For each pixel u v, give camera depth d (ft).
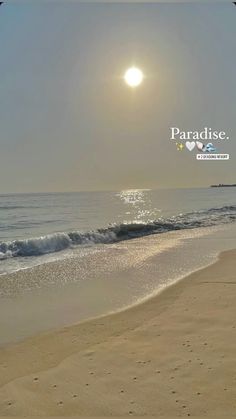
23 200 158.10
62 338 13.73
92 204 121.60
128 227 42.86
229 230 45.91
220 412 8.91
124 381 10.50
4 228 54.75
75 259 28.09
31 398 9.86
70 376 10.93
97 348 12.73
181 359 11.58
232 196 179.93
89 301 18.02
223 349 12.14
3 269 24.97
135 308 16.79
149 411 9.06
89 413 9.10
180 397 9.58
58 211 89.10
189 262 26.13
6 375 11.10
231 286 19.49
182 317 15.28
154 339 13.23
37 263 26.91
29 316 16.08
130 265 25.62
